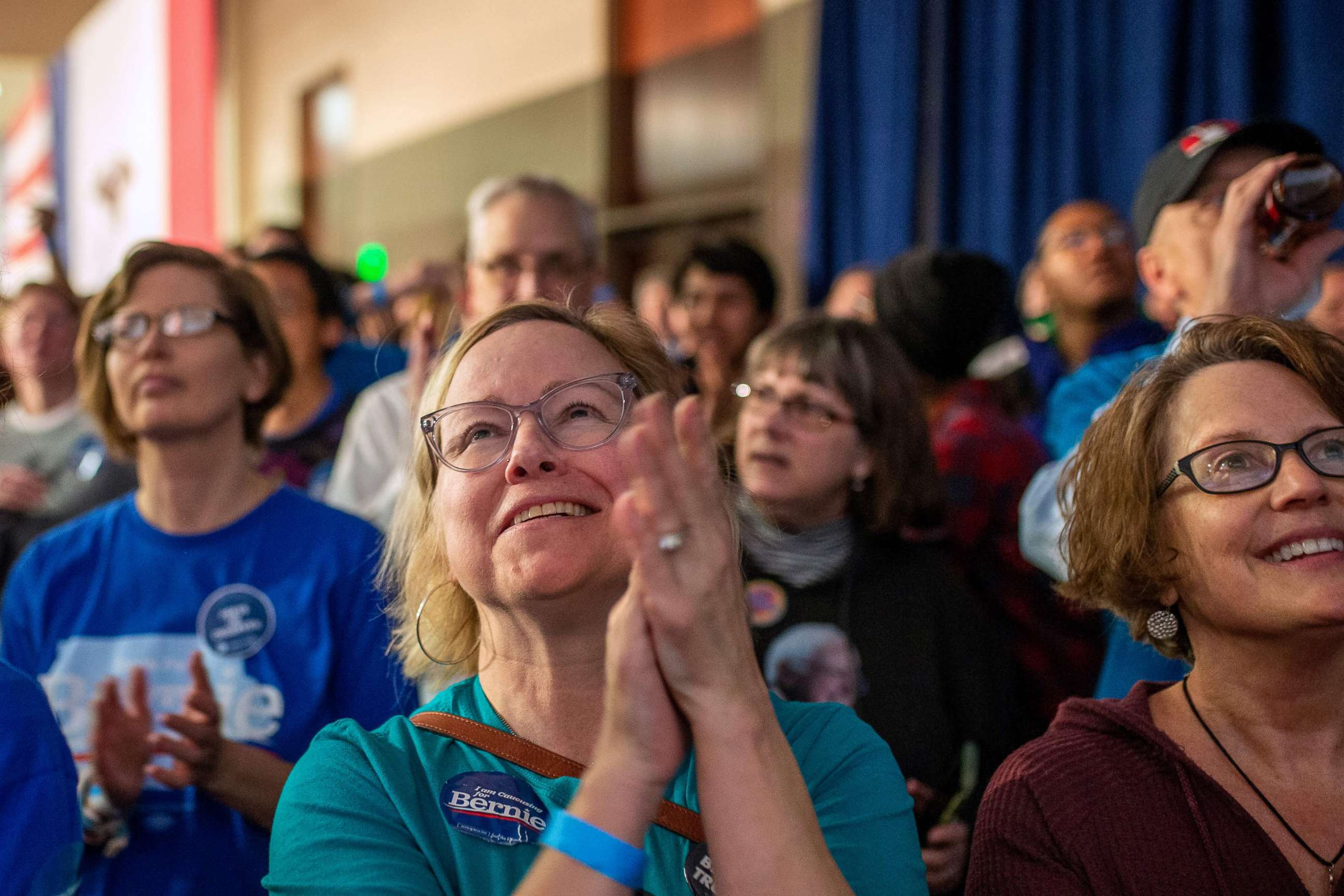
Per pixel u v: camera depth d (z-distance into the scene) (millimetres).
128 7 10969
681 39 5672
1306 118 2883
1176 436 1122
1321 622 1019
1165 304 1763
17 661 1632
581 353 1109
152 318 1658
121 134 11352
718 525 856
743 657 863
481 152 7129
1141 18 3338
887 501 1861
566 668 1049
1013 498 2104
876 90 4289
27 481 2654
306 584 1623
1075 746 1113
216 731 1461
